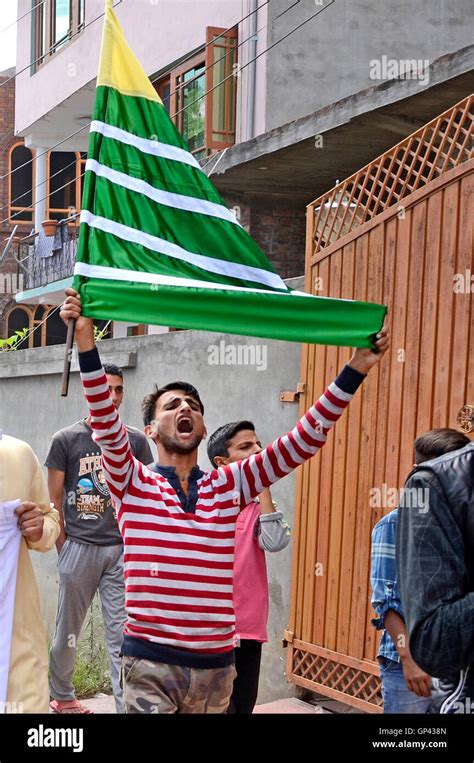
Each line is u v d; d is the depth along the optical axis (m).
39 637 4.91
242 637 6.00
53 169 29.94
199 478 4.95
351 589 7.79
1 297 34.19
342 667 7.93
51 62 21.53
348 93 14.38
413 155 7.60
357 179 8.18
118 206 4.82
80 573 8.00
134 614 4.69
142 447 8.01
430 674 3.46
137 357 10.86
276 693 8.70
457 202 7.05
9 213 34.38
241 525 6.16
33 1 22.66
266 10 14.11
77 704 8.34
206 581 4.71
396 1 14.61
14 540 4.80
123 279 4.62
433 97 10.09
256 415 9.06
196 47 15.69
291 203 14.82
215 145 14.64
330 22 14.35
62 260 24.36
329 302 4.73
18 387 13.73
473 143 7.23
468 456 3.59
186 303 4.62
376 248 7.80
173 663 4.65
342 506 7.95
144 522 4.73
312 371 8.38
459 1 14.88
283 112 14.12
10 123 34.53
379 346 4.81
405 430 7.36
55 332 34.66
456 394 6.94
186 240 4.92
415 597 3.46
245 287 4.97
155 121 5.03
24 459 4.95
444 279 7.12
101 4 19.23
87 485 8.05
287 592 8.65
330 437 8.14
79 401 12.05
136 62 5.05
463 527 3.49
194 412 4.99
